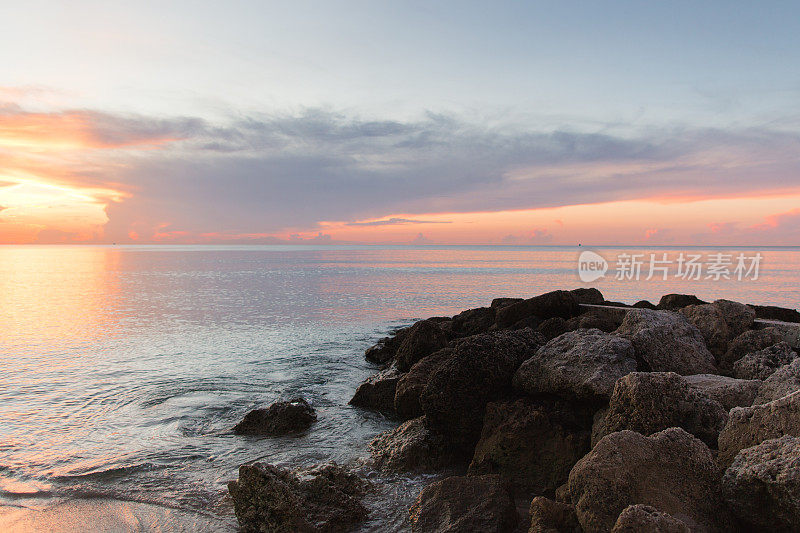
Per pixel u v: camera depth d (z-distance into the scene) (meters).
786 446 4.60
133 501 6.55
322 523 5.79
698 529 4.43
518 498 6.57
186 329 22.14
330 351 16.78
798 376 6.49
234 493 5.89
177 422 9.62
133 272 71.44
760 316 13.27
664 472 4.86
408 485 7.04
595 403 7.18
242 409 10.42
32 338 19.52
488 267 89.38
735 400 6.81
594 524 4.58
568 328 11.46
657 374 6.30
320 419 9.80
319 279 58.69
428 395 8.04
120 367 14.26
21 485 7.00
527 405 7.53
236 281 54.84
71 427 9.32
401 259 133.50
